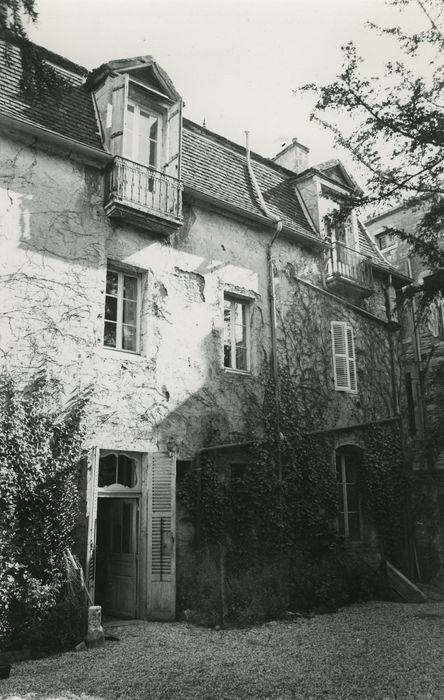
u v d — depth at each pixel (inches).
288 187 614.5
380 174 386.9
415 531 588.4
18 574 322.7
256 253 524.4
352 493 555.5
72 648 303.3
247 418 476.4
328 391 551.2
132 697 220.5
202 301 470.3
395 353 642.2
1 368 350.9
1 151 381.7
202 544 415.2
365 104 371.2
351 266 611.2
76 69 470.3
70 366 380.5
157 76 465.7
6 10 213.2
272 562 426.3
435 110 358.9
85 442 374.0
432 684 228.7
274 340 513.3
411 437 664.4
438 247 409.7
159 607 378.6
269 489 458.9
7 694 227.3
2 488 325.4
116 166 417.1
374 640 309.6
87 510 361.1
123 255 426.9
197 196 476.1
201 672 253.3
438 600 470.3
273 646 299.4
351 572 458.9
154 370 426.0
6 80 402.0
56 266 388.2
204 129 555.5
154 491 400.2
